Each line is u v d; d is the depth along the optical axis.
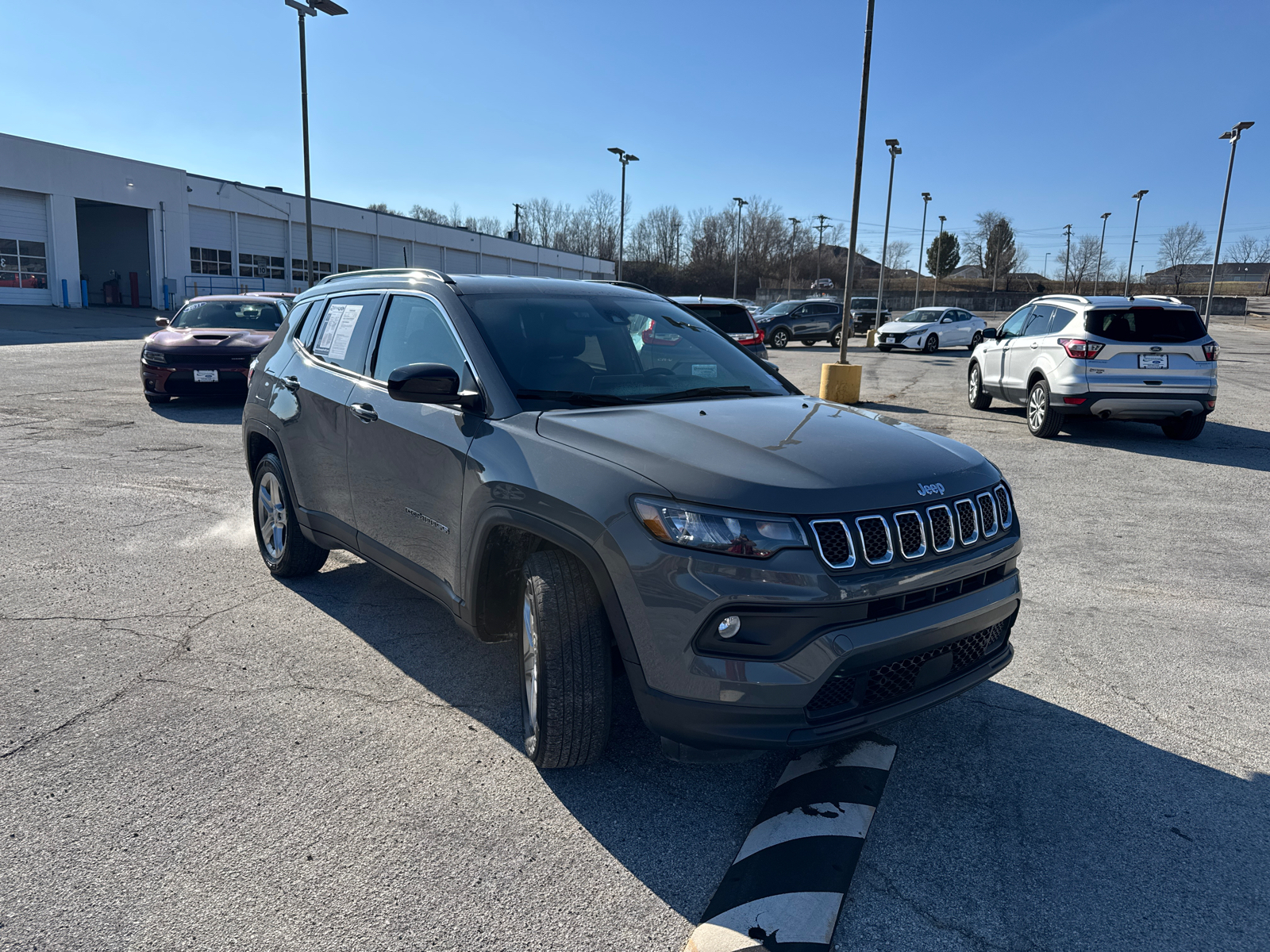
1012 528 2.94
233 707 3.32
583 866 2.43
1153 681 3.77
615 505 2.52
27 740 3.04
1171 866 2.48
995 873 2.43
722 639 2.38
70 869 2.35
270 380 4.71
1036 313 11.18
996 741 3.21
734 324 13.12
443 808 2.69
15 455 8.27
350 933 2.13
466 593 3.11
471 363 3.30
